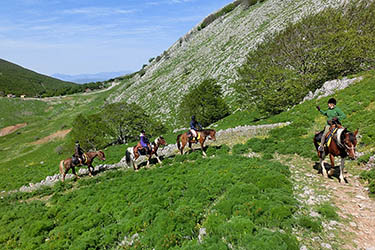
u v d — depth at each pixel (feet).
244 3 364.79
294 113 80.33
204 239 22.84
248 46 215.72
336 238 20.53
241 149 54.54
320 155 34.63
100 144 144.77
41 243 33.45
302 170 37.22
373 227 21.52
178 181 41.73
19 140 287.69
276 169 36.94
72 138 150.51
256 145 53.67
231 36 290.97
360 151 38.68
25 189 70.74
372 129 42.73
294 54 100.63
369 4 101.24
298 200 27.30
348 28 92.68
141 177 51.34
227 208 27.20
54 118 379.55
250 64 122.93
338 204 25.88
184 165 51.42
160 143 59.82
